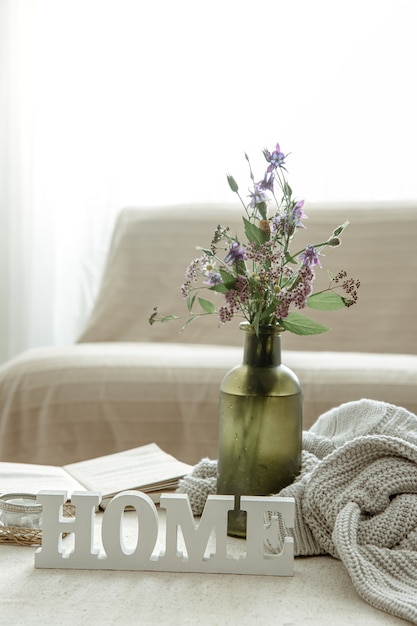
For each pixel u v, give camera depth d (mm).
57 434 2180
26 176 3359
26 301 3369
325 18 3217
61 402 2180
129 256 2846
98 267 3363
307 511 1081
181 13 3295
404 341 2604
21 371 2236
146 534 988
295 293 1066
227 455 1131
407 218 2746
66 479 1292
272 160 1119
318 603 913
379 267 2691
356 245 2727
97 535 1093
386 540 1037
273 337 1132
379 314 2645
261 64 3256
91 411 2172
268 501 987
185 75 3305
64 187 3377
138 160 3342
